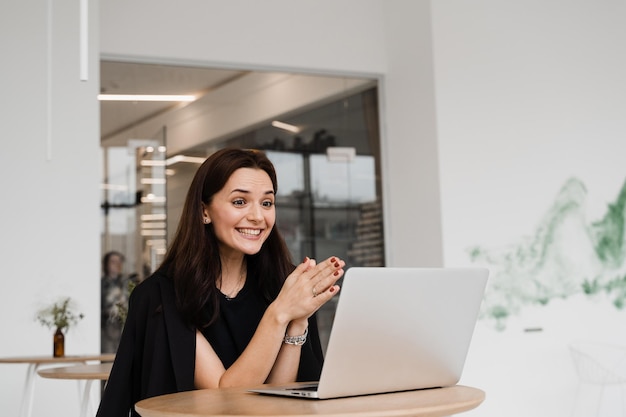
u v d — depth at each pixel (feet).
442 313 6.27
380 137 24.93
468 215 22.90
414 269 5.92
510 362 22.70
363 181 24.54
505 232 23.20
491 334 22.58
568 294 23.61
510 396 22.61
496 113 23.56
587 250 24.02
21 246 19.44
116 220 21.57
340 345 5.67
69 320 18.65
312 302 6.68
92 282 19.80
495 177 23.31
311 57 24.23
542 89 24.14
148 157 22.09
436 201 22.80
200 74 23.06
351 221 24.23
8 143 19.62
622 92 25.12
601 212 24.34
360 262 24.17
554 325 23.34
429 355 6.35
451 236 22.67
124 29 22.31
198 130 22.79
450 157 22.94
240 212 7.07
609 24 25.21
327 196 24.03
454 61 23.31
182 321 6.87
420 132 23.52
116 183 21.70
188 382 6.70
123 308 20.27
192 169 22.57
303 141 23.94
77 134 20.08
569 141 24.27
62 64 20.17
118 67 22.25
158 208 22.03
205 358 6.85
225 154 7.18
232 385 6.69
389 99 24.84
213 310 7.02
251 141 23.32
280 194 23.47
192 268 6.99
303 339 7.08
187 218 7.16
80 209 19.89
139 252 21.70
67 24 20.29
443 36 23.29
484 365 22.41
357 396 6.00
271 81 23.84
